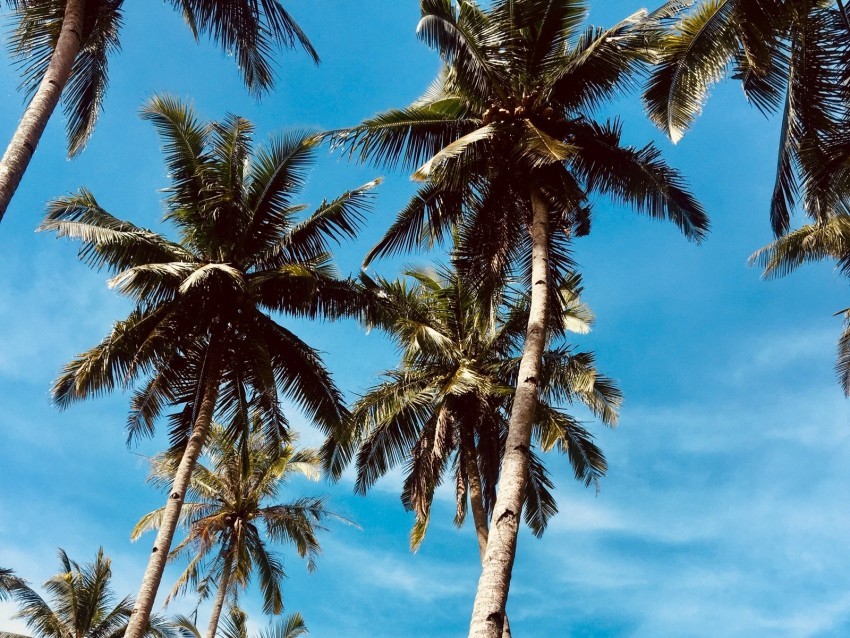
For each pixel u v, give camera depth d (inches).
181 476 637.3
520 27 569.0
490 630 340.2
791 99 497.4
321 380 723.4
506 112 562.6
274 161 706.2
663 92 533.6
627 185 593.0
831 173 494.0
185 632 1123.3
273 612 1035.3
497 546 374.6
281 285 703.7
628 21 537.3
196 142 705.6
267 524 1052.5
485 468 816.3
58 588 1173.1
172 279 682.8
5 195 322.0
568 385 762.8
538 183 570.9
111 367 682.8
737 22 490.6
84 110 508.7
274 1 468.8
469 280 628.7
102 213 684.7
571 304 876.6
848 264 894.4
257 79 495.2
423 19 538.6
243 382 730.8
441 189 615.2
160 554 599.2
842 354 1007.6
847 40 471.5
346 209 713.0
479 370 822.5
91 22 475.2
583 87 572.4
